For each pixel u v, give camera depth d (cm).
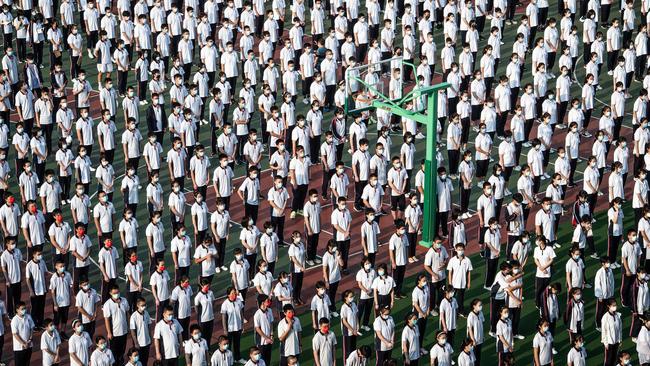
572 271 5038
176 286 4747
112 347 4641
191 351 4428
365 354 4447
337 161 5788
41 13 7406
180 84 6316
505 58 7338
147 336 4572
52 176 5419
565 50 6869
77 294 4719
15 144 5844
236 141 6003
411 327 4562
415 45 7375
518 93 6781
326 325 4462
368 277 4834
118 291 4612
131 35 7056
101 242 5281
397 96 6041
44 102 6131
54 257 5081
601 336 4916
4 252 4916
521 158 6406
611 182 5678
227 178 5578
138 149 5906
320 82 6412
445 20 7281
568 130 6044
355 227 5731
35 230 5141
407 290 5238
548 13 7838
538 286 5075
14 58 6631
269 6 7694
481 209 5419
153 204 5378
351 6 7369
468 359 4484
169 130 6116
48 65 7188
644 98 6347
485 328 5056
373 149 6388
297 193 5712
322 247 5569
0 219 5200
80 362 4428
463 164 5688
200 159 5631
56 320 4825
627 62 6975
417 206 5328
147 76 6769
